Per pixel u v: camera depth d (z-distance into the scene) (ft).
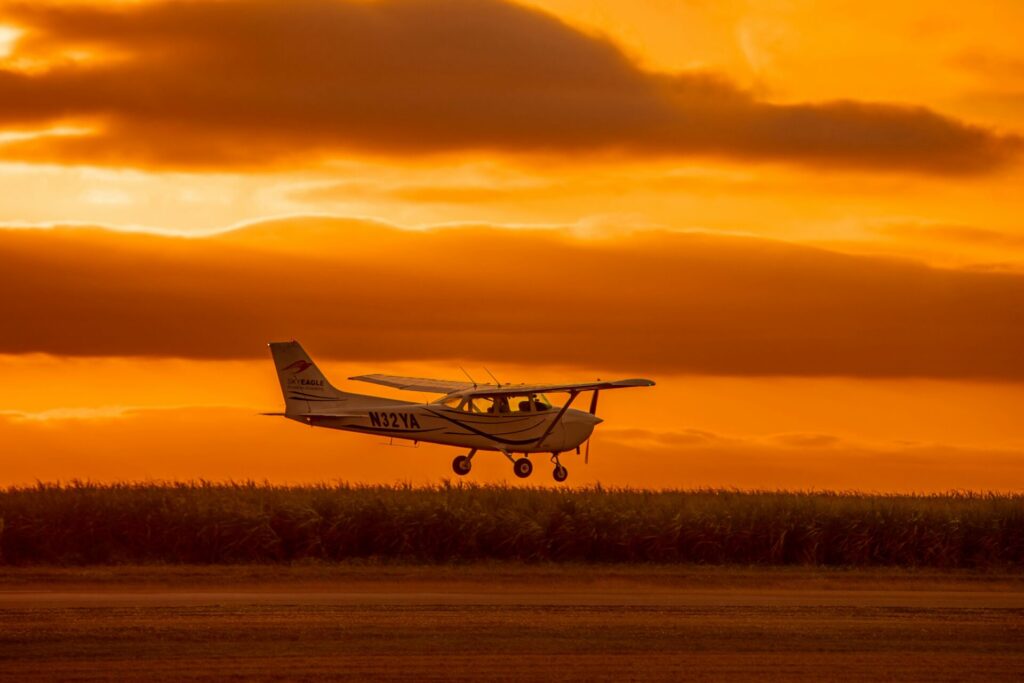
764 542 445.37
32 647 280.10
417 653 280.10
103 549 418.10
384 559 425.28
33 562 410.72
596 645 291.58
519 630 307.58
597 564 431.43
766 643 297.53
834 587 401.70
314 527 426.51
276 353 556.10
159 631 298.97
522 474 558.15
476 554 430.61
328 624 311.27
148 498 430.61
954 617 338.54
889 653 289.53
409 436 548.72
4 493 439.22
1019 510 457.68
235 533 420.77
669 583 401.08
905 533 448.65
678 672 267.80
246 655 276.00
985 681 266.16
